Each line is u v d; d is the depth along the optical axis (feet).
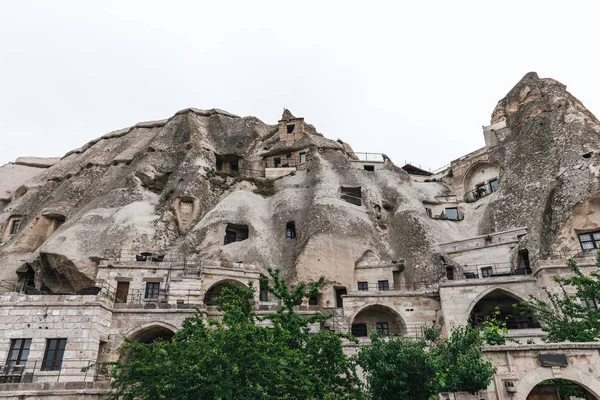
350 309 108.37
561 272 96.12
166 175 170.19
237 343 52.95
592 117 151.94
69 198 172.24
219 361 51.37
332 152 185.37
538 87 175.11
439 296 108.68
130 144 206.59
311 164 173.99
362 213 146.82
